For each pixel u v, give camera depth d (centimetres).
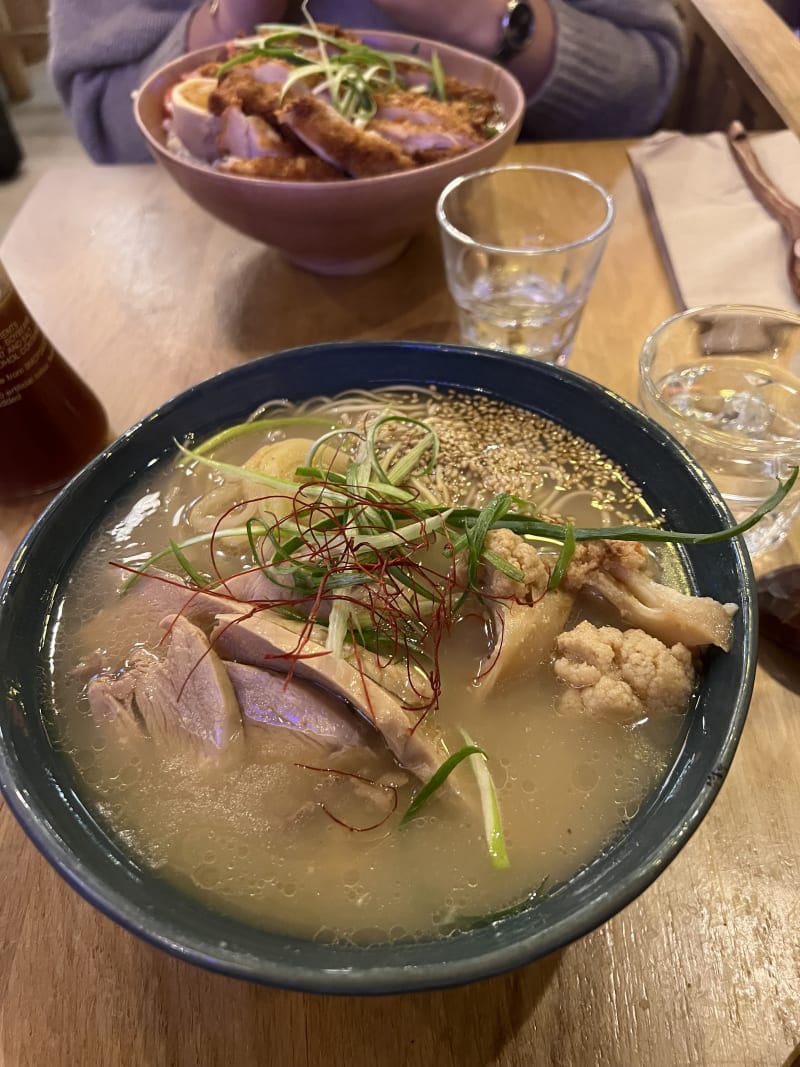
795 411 33
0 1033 22
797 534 32
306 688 25
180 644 25
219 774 24
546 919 19
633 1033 21
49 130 111
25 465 33
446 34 53
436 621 26
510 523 27
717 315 34
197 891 21
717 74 56
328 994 17
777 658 28
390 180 36
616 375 38
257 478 29
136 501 30
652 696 24
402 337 41
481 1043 21
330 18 58
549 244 44
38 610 26
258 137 38
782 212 43
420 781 23
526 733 24
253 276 45
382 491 29
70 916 24
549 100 57
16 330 31
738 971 22
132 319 43
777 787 25
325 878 22
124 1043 22
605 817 22
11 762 21
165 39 62
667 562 27
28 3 109
